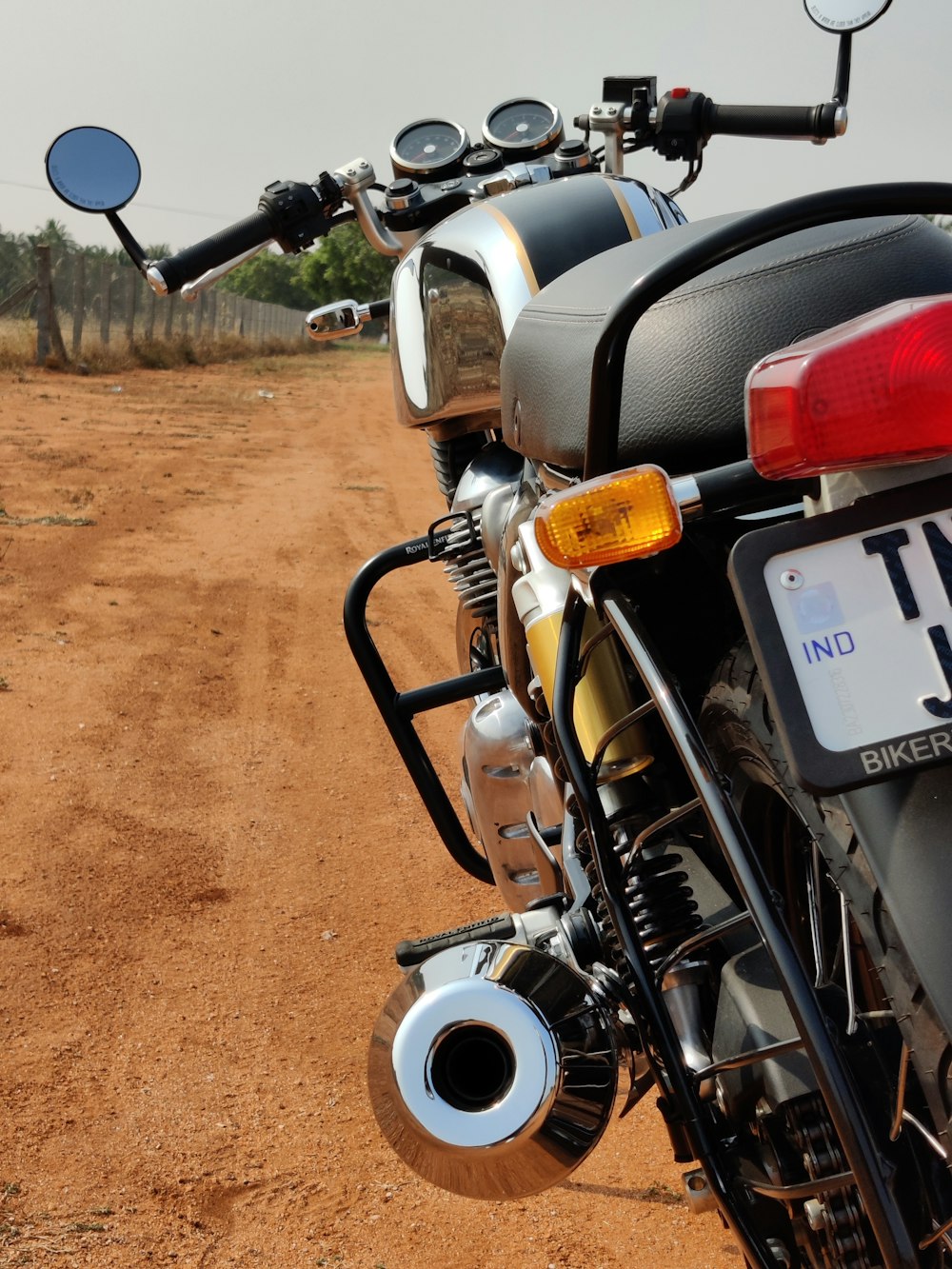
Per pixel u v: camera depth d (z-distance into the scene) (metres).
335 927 3.57
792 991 1.29
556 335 1.88
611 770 1.80
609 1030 1.54
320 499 11.56
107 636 6.48
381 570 2.86
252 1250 2.29
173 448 14.51
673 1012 1.64
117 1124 2.65
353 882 3.88
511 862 2.53
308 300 73.12
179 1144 2.59
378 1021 1.54
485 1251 2.29
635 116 3.39
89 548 8.63
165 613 7.02
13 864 3.84
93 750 4.86
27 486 10.99
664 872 1.75
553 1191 2.46
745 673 1.51
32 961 3.30
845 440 1.20
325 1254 2.28
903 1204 1.31
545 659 1.89
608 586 1.62
